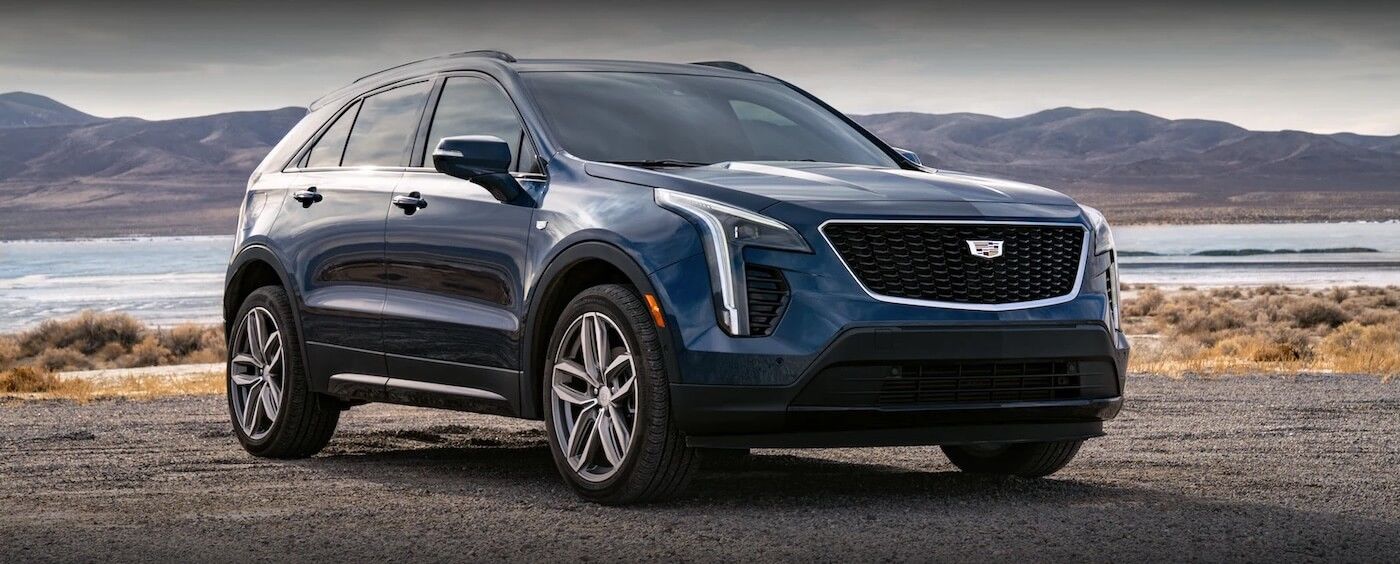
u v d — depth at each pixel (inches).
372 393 251.9
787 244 191.3
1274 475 240.5
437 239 235.5
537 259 214.5
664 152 229.6
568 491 222.2
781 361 188.5
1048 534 179.2
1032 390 202.7
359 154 267.3
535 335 215.6
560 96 238.2
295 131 293.3
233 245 293.0
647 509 201.8
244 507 206.4
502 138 236.5
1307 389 459.5
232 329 295.6
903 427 196.9
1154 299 2758.4
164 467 259.8
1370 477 237.5
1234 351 1120.2
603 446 205.8
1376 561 162.6
